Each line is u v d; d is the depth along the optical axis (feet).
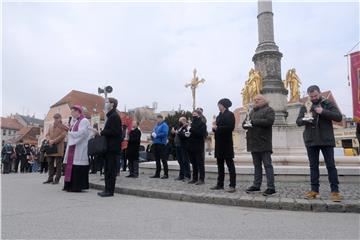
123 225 16.43
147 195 26.91
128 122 42.60
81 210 20.34
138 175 42.27
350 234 15.11
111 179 27.17
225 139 26.66
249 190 25.52
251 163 43.37
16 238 14.12
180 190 27.02
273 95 60.08
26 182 38.45
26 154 76.84
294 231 15.62
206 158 48.88
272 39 63.41
